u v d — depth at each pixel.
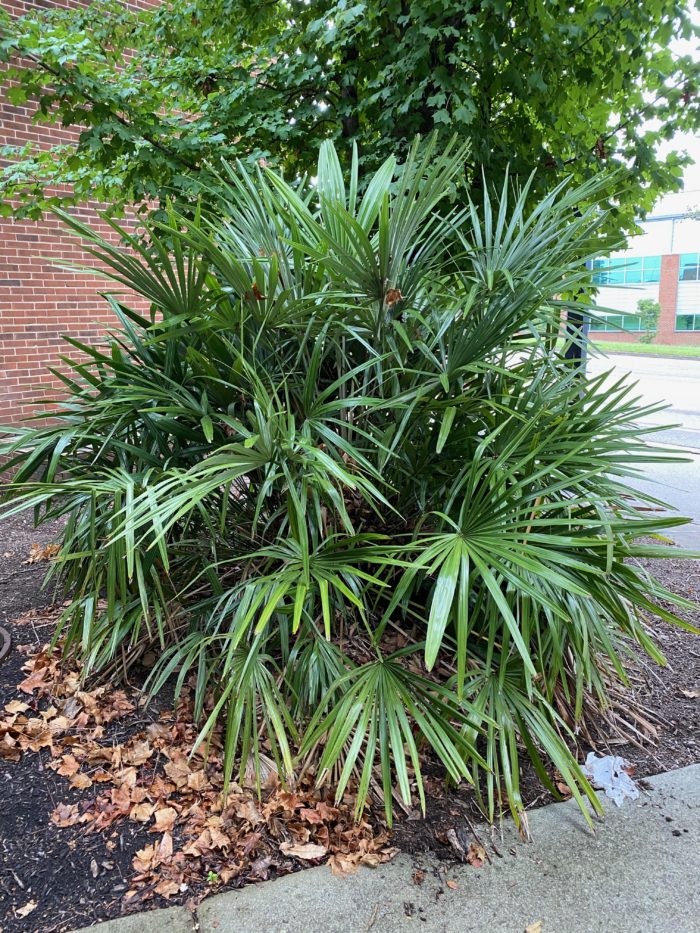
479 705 2.07
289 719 2.07
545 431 2.35
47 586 3.69
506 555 1.86
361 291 2.37
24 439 2.43
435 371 2.55
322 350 2.60
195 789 2.14
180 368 2.63
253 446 2.12
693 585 4.10
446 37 3.62
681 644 3.36
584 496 2.30
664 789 2.26
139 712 2.51
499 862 1.93
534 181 4.05
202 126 4.09
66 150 4.55
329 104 4.38
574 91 4.35
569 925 1.72
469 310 2.29
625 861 1.94
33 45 3.57
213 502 2.62
